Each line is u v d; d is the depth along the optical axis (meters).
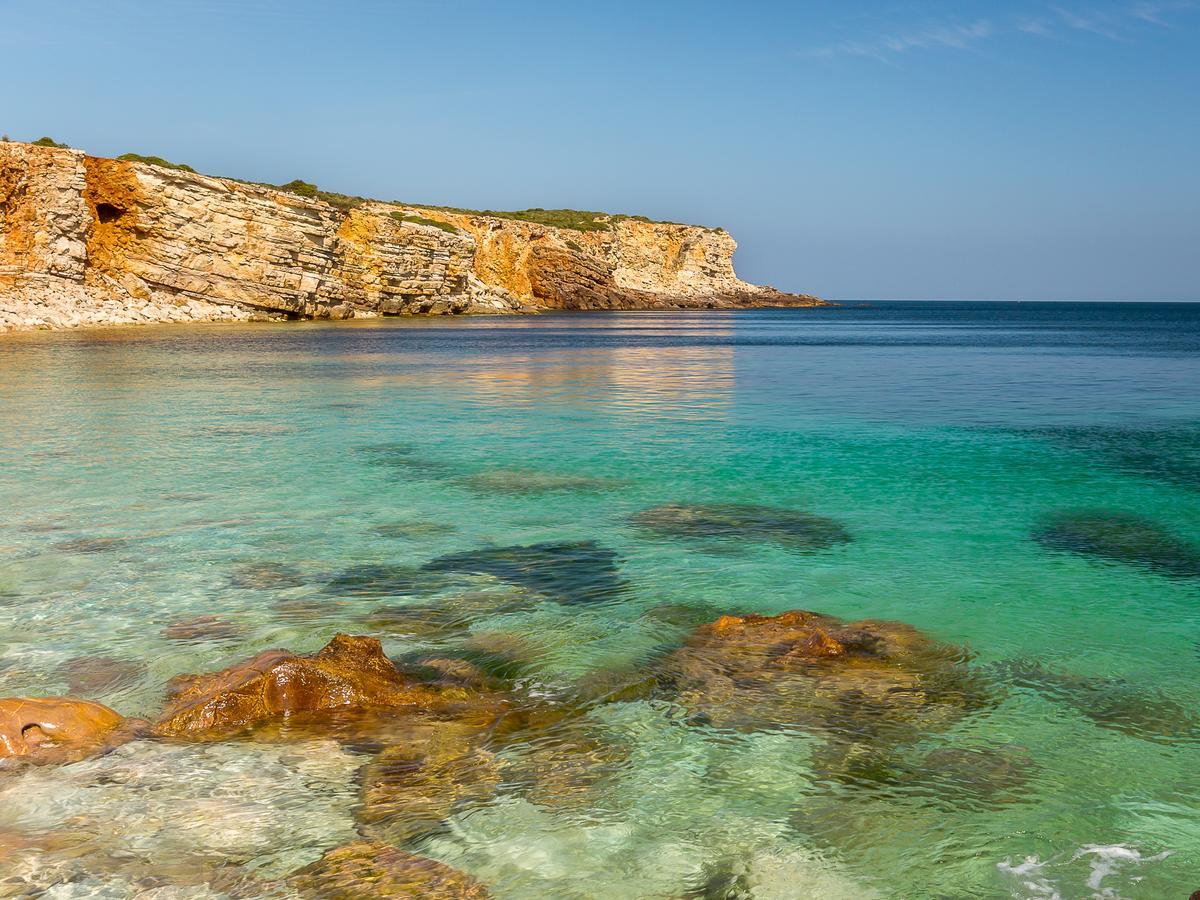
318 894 5.35
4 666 8.81
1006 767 6.96
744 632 9.68
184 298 76.25
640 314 130.88
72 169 67.38
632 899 5.40
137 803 6.29
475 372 40.59
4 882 5.38
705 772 6.85
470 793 6.51
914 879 5.62
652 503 15.77
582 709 7.92
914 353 59.03
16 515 14.45
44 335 57.69
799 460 19.69
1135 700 8.18
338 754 7.04
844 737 7.42
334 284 87.19
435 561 12.43
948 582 11.61
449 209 130.38
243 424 24.20
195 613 10.32
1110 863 5.79
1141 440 22.41
